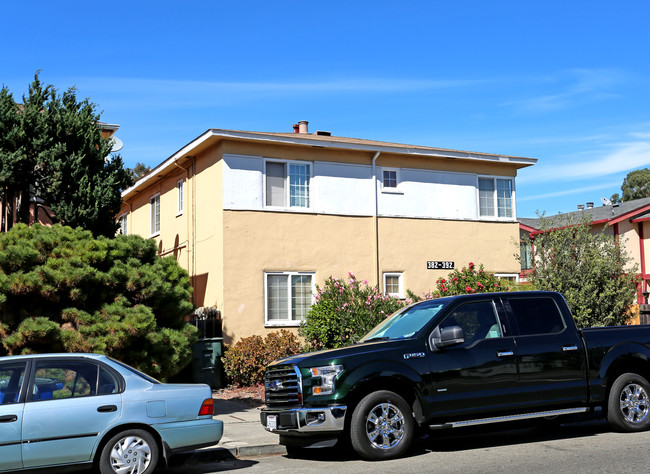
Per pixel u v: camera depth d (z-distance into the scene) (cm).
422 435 1023
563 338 953
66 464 749
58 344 1085
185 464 929
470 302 943
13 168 1342
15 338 1066
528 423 1076
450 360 894
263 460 936
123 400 782
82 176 1402
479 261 2156
